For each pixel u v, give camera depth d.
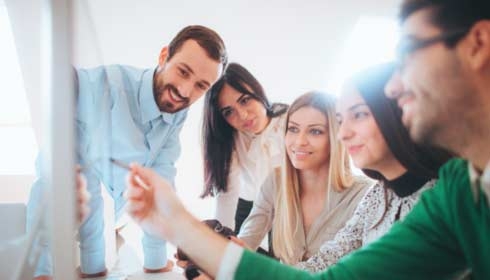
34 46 0.80
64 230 0.43
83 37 0.61
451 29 0.77
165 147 1.00
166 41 0.96
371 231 0.98
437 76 0.80
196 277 0.96
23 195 0.98
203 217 1.04
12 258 0.57
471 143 0.77
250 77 1.00
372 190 0.97
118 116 0.94
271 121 1.02
